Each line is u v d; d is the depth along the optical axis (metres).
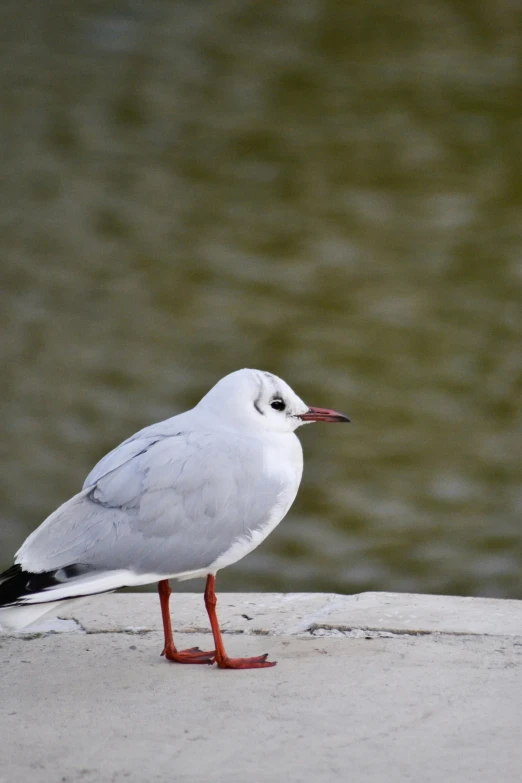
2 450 15.15
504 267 22.23
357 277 21.80
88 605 7.23
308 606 7.11
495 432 15.94
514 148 28.64
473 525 13.62
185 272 21.95
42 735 5.16
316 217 24.86
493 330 19.47
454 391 17.19
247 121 30.47
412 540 13.33
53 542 5.75
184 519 5.91
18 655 6.32
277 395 6.41
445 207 25.27
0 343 18.58
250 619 6.91
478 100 31.50
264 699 5.55
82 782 4.70
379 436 15.77
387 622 6.66
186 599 7.34
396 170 27.39
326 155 28.38
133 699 5.59
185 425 6.24
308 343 18.88
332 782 4.66
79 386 17.16
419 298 20.77
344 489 14.41
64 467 14.81
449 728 5.16
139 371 17.70
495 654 6.11
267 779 4.70
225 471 6.03
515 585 12.49
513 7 38.19
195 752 4.96
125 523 5.83
